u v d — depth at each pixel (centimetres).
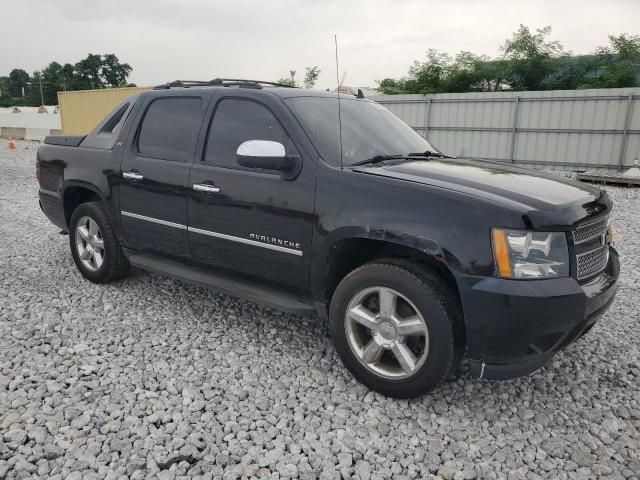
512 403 304
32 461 242
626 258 614
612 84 2134
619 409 299
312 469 244
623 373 341
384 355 314
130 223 432
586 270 288
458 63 2512
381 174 303
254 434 267
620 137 1593
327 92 401
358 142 352
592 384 327
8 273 512
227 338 377
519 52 2327
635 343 385
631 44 2156
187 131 395
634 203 1023
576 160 1683
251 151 314
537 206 268
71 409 281
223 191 358
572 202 284
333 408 293
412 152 377
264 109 355
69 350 351
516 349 266
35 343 360
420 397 305
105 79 12950
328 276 321
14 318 403
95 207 460
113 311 420
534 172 352
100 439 259
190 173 379
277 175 334
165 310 425
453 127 1903
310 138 330
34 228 722
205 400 297
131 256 446
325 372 332
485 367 275
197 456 249
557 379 332
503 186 292
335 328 315
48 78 12581
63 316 407
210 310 428
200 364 338
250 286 367
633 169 1317
